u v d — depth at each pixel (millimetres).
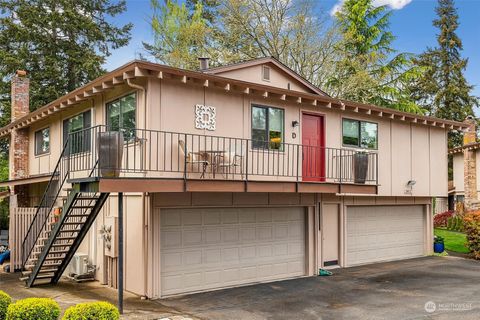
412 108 28266
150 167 10266
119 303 9047
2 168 28516
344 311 9734
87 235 13164
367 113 15219
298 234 13781
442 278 13336
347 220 15531
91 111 13031
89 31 31672
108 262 12016
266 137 12680
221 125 11680
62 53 31391
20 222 14273
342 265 15094
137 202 10961
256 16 27094
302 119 13727
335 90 27062
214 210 11914
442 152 18328
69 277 13055
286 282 12758
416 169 17156
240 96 12164
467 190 26734
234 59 26375
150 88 10430
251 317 9219
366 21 30219
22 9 29969
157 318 8891
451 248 19516
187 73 10500
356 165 13336
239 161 11836
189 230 11422
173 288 11039
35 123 17625
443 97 41281
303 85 15133
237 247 12312
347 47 28906
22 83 19344
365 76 25844
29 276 11766
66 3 31594
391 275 13805
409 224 17703
